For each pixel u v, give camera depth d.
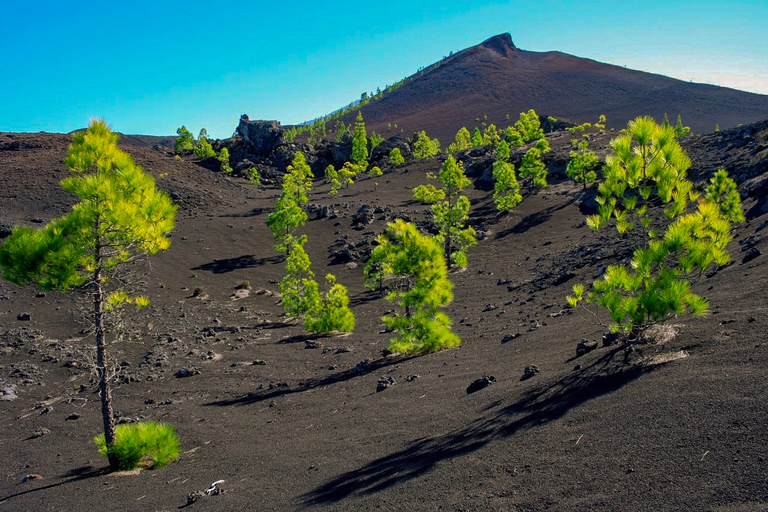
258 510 6.07
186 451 10.34
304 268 27.75
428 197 57.34
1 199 49.94
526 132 90.19
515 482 4.61
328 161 107.25
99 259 9.20
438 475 5.35
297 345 21.80
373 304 31.19
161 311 29.19
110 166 9.24
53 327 24.61
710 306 9.07
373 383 13.27
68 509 7.56
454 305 26.17
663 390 5.54
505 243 42.81
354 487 5.89
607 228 34.88
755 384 4.82
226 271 40.28
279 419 11.68
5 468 10.53
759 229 16.89
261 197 72.94
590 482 4.17
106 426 9.72
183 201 61.09
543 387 7.68
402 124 198.88
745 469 3.58
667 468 3.98
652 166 7.64
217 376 17.67
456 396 9.63
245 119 109.75
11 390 16.81
